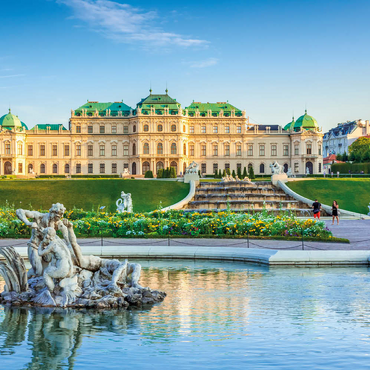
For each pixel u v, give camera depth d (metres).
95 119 172.25
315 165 174.00
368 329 18.39
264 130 177.00
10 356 15.77
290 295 23.80
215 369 14.56
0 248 22.45
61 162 172.00
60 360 15.38
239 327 18.66
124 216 54.56
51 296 21.75
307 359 15.34
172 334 17.84
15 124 168.38
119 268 22.91
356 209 87.38
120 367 14.77
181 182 100.81
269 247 38.91
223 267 31.64
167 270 30.56
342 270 30.30
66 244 23.20
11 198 92.00
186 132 171.38
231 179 103.44
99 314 20.45
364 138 196.25
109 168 172.50
